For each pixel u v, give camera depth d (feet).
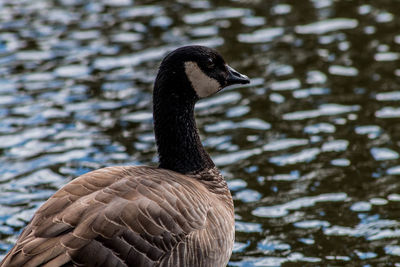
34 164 48.96
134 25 68.54
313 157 49.78
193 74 36.35
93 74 60.75
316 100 56.80
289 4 72.90
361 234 42.04
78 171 47.98
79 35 66.90
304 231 42.50
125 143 51.49
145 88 58.75
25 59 62.85
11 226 42.68
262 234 42.34
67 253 27.04
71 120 54.39
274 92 58.13
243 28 67.62
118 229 28.32
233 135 52.54
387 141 51.34
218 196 35.17
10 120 54.08
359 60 62.34
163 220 29.66
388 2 72.84
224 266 33.35
